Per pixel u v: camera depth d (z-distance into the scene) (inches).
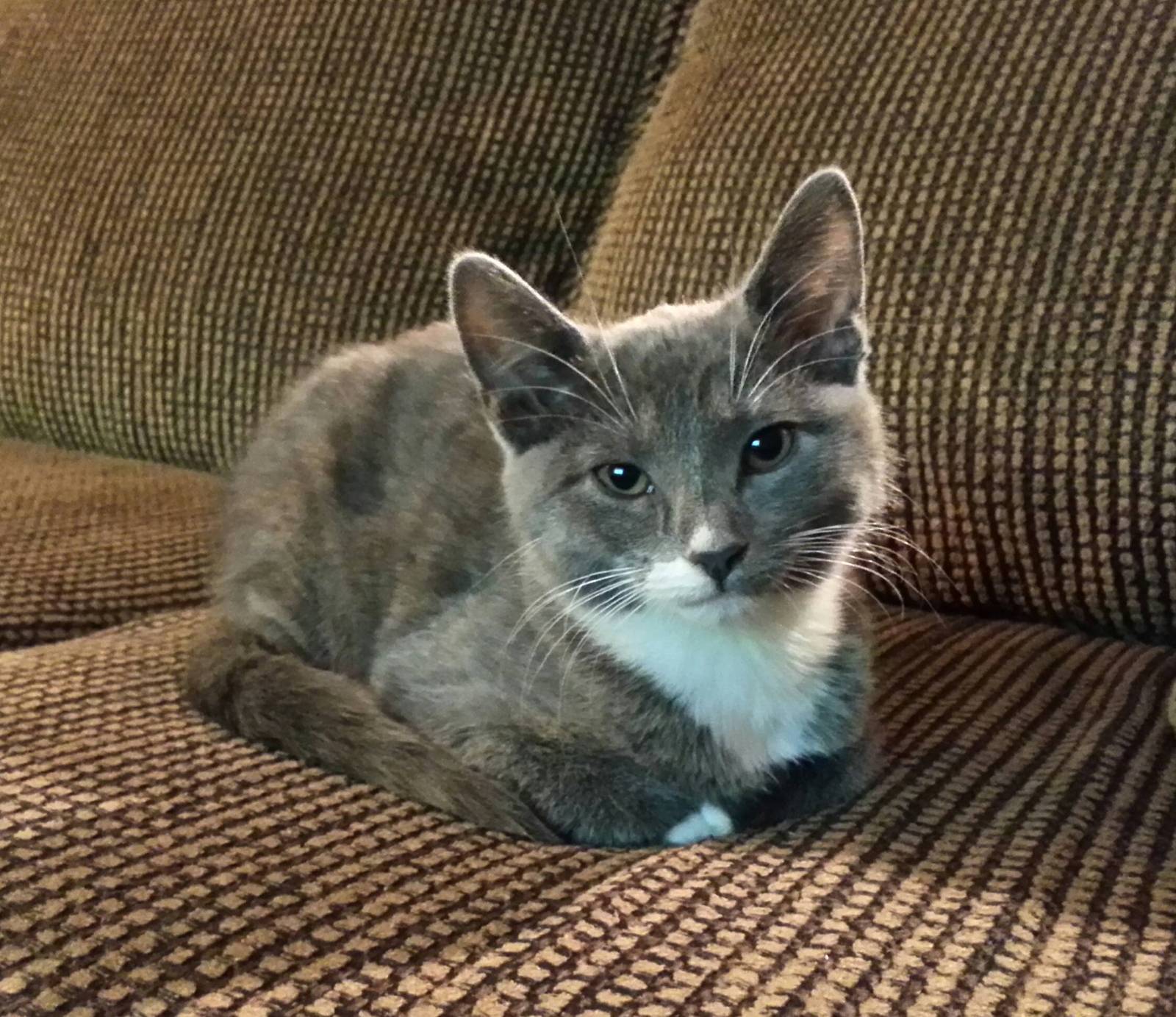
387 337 26.0
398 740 17.2
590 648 17.8
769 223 22.0
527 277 25.8
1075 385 20.0
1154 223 19.7
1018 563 21.0
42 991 13.5
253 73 27.1
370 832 15.9
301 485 21.0
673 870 15.5
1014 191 20.5
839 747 17.6
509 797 16.8
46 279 28.5
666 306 19.9
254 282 26.7
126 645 20.1
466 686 18.1
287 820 15.9
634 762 17.4
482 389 18.4
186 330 27.2
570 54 25.8
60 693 18.3
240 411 27.0
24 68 29.7
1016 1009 13.3
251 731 17.6
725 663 17.5
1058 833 15.7
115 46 28.7
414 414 21.0
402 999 13.5
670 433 17.6
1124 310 19.7
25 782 16.1
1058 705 18.7
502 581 18.8
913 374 21.0
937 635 21.0
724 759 17.5
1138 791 16.5
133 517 24.8
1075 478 20.1
